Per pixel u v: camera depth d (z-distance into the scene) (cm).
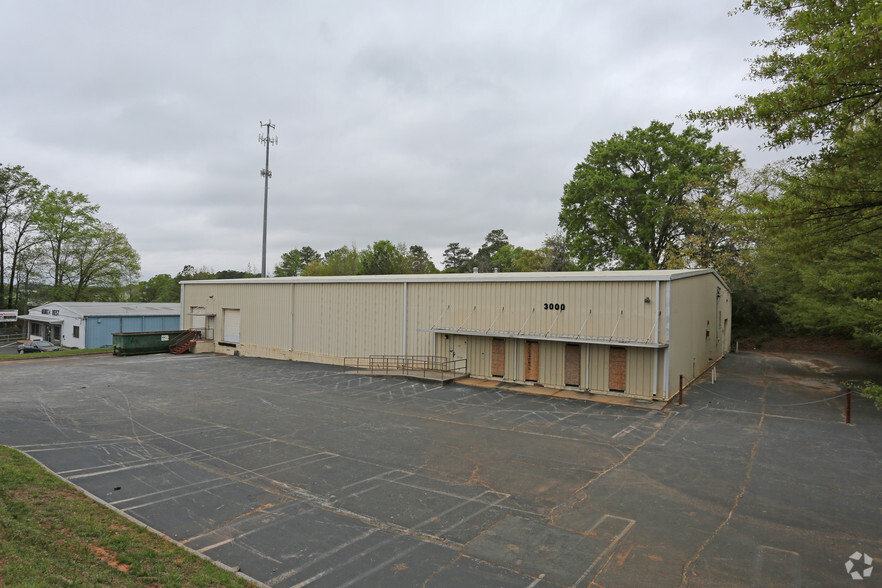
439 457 1291
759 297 4369
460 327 2519
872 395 845
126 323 4728
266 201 5038
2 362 3198
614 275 2056
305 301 3231
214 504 983
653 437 1470
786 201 906
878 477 1134
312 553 791
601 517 930
